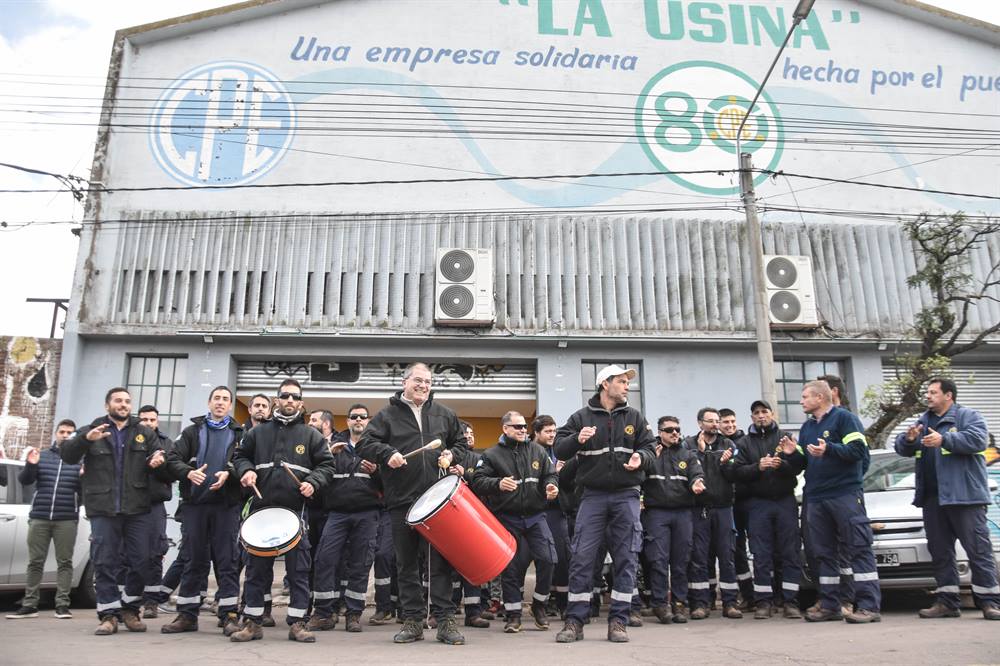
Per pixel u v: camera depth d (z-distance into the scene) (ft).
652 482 28.09
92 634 24.07
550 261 54.65
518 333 52.80
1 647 20.88
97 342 52.19
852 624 23.89
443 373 54.08
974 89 62.44
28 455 29.09
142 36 56.85
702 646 20.63
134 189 54.13
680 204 56.95
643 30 60.18
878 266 56.54
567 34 59.31
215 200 54.60
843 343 54.70
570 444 22.36
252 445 23.72
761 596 27.99
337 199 55.16
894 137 60.64
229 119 56.08
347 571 27.81
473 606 27.02
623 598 22.16
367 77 57.31
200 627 26.09
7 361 50.67
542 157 57.00
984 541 24.44
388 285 53.21
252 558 22.74
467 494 21.63
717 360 54.75
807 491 25.81
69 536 29.27
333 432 32.27
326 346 52.70
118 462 24.70
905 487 30.40
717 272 55.26
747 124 59.36
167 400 52.13
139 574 24.81
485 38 58.65
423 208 55.36
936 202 59.77
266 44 57.57
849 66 61.62
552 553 26.09
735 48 60.80
